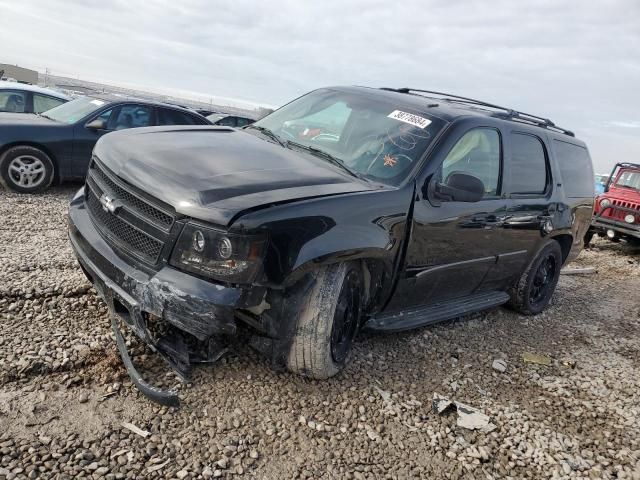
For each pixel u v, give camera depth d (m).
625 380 4.52
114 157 3.39
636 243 11.50
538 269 5.61
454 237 4.04
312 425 3.00
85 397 2.79
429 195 3.75
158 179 3.01
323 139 4.08
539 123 5.57
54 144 7.44
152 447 2.56
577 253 6.28
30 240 5.08
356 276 3.45
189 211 2.78
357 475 2.72
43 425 2.56
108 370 3.03
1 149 7.14
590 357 4.91
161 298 2.76
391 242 3.47
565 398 3.99
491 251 4.58
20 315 3.45
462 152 4.11
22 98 10.45
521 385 4.07
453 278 4.31
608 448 3.43
